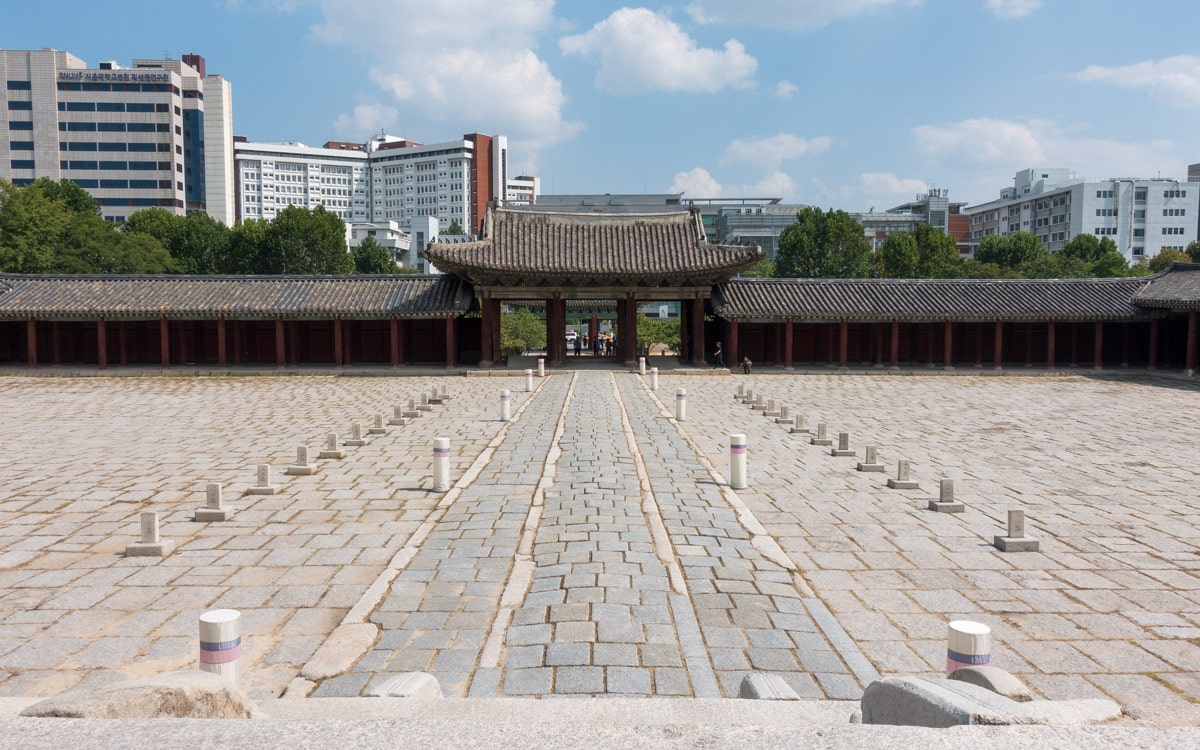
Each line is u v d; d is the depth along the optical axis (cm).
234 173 17050
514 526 1294
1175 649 852
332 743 361
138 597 997
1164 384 4250
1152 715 552
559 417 2670
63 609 956
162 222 9244
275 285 4888
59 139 13525
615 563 1071
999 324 4841
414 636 845
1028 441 2416
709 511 1396
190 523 1370
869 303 4888
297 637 863
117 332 4906
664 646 800
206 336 4944
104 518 1423
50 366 4769
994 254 10681
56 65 13412
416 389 3866
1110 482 1795
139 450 2189
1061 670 796
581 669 746
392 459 1977
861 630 892
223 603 973
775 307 4831
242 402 3394
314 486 1662
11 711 488
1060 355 5153
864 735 366
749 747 356
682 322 5409
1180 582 1083
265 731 372
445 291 4869
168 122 13838
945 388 4053
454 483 1656
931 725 421
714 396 3594
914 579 1081
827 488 1680
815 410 3189
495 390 3731
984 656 591
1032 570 1129
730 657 786
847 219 9188
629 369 4816
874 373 4788
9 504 1538
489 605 939
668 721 526
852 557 1180
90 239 7444
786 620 889
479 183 18225
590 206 13238
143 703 418
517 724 380
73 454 2125
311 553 1180
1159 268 9738
